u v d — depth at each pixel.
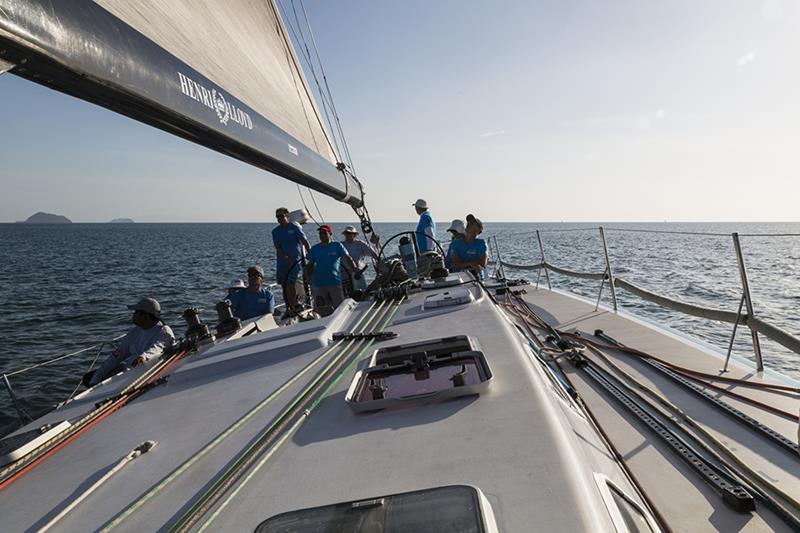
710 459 2.29
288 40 4.11
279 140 3.13
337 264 6.77
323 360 2.60
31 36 1.30
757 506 1.97
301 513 1.15
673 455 2.38
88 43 1.52
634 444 2.51
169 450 1.84
